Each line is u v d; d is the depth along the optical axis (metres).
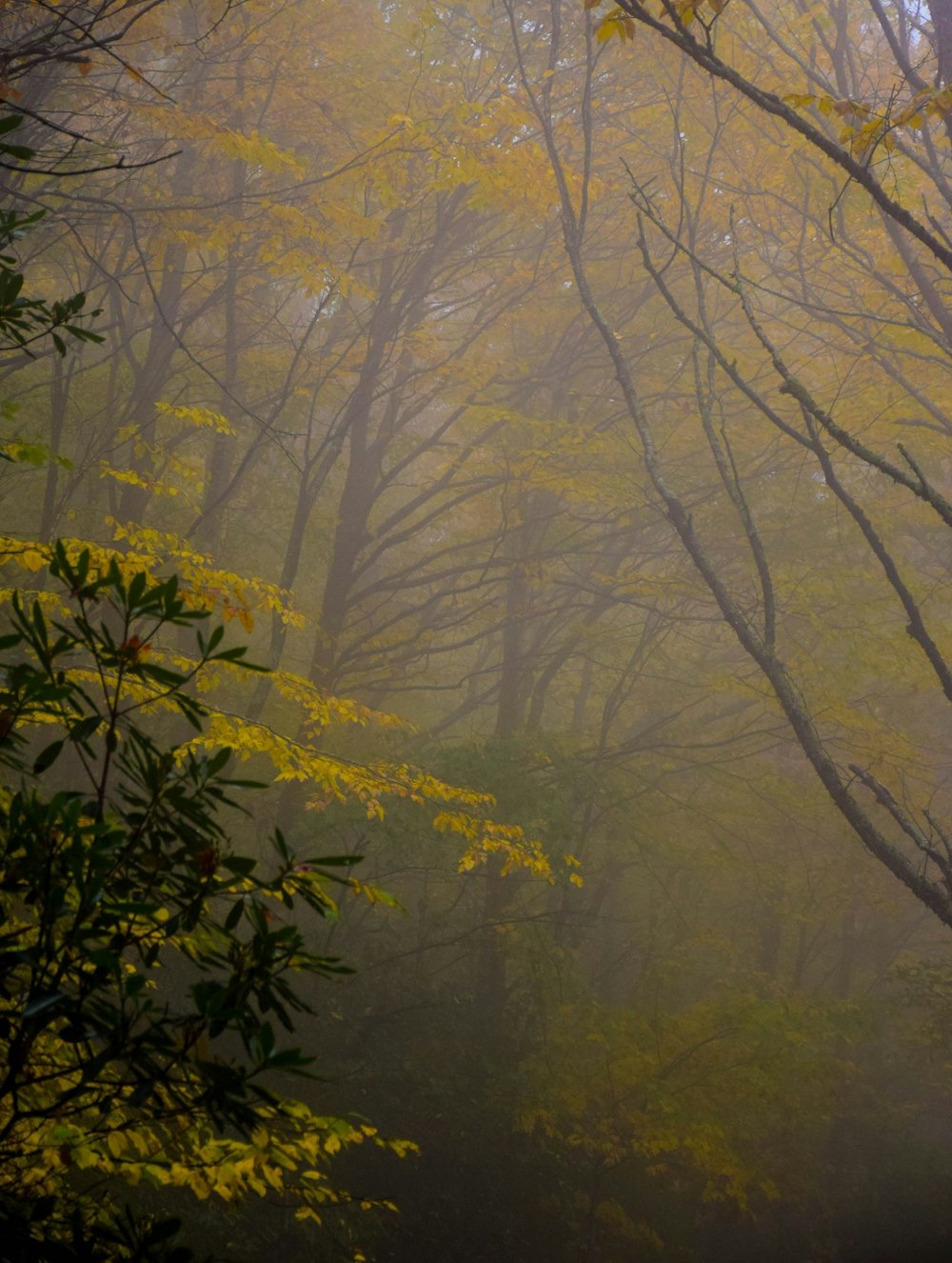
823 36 8.61
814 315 10.11
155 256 11.39
